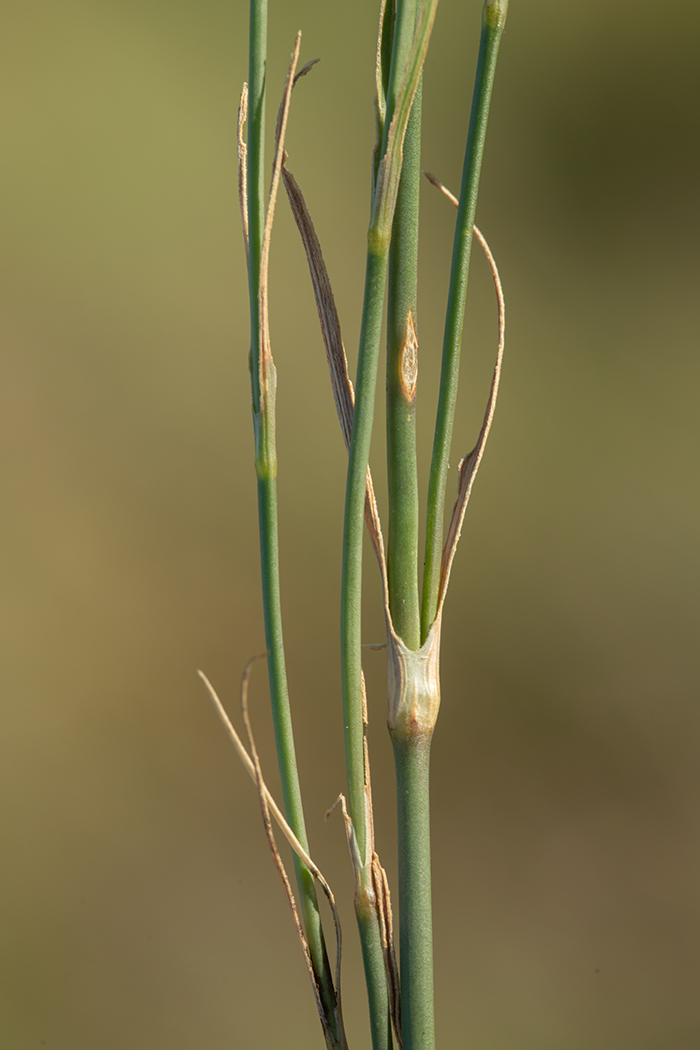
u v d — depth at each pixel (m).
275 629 0.22
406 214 0.22
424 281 0.83
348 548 0.22
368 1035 0.54
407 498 0.22
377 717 0.66
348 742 0.22
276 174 0.22
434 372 0.82
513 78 0.88
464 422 0.81
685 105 0.89
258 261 0.22
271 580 0.22
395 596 0.22
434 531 0.22
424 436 0.79
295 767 0.22
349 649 0.22
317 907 0.22
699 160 0.89
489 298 0.84
